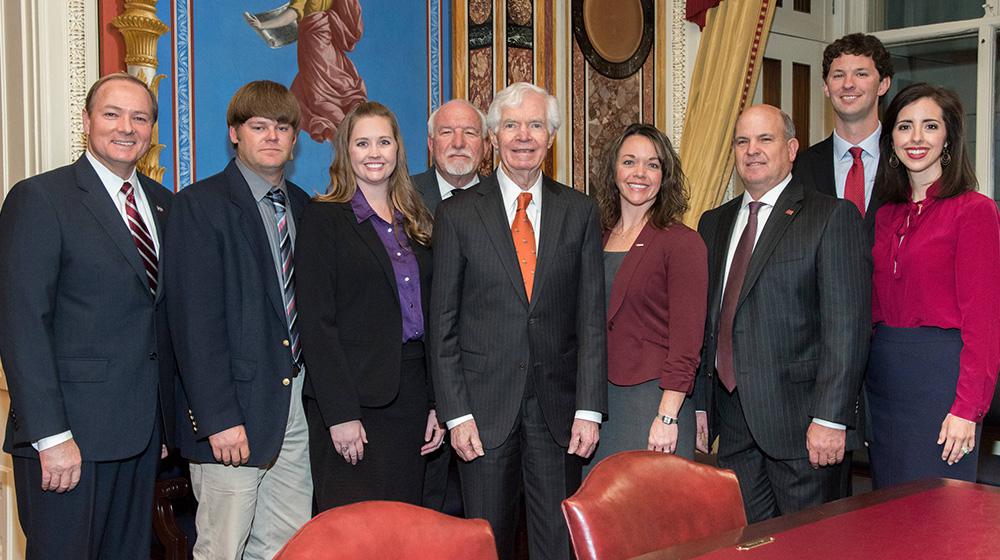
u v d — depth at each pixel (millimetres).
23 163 3361
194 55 3676
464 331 2676
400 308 2668
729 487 1947
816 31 5777
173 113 3621
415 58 4422
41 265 2406
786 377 2738
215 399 2537
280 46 3932
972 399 2637
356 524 1556
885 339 2852
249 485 2670
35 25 3285
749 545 1634
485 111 4648
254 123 2686
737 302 2797
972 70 5602
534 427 2680
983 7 5527
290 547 1482
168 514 3217
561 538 2699
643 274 2789
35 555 2461
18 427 2377
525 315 2639
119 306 2508
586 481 1824
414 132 4434
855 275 2695
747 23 4992
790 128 2879
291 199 2865
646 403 2775
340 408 2533
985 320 2641
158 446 2646
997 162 5551
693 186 5094
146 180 2785
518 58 4730
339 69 4133
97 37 3412
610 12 5074
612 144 2953
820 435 2664
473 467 2654
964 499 1910
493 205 2689
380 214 2748
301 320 2596
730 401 2881
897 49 5887
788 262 2727
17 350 2365
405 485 2674
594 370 2682
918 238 2785
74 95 3357
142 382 2541
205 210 2600
